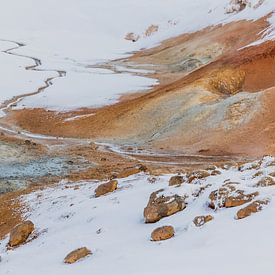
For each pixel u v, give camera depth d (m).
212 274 7.50
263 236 8.65
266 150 31.16
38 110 51.81
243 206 10.73
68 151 34.41
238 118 35.72
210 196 11.77
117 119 42.66
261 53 46.72
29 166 29.69
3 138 39.00
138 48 112.88
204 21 106.88
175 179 15.01
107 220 13.83
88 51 111.62
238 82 44.09
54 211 17.34
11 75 74.31
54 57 100.75
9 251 14.19
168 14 145.12
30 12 162.62
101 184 17.83
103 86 64.25
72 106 52.75
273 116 34.81
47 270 10.67
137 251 10.11
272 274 7.12
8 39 126.50
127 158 32.03
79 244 12.24
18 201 20.55
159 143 36.22
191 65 77.88
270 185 11.88
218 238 9.24
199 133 35.97
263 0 88.31
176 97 42.97
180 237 10.20
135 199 14.98
